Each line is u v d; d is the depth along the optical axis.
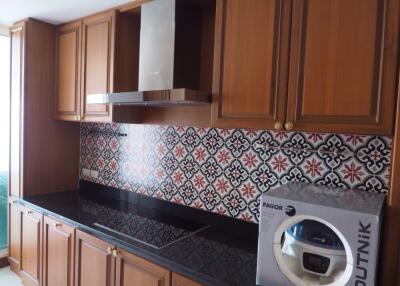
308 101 1.27
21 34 2.46
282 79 1.34
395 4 1.08
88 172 2.81
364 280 1.03
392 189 1.10
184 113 2.05
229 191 1.90
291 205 1.15
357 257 1.04
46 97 2.58
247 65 1.44
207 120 1.95
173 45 1.72
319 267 1.14
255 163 1.79
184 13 1.77
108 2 2.01
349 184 1.51
